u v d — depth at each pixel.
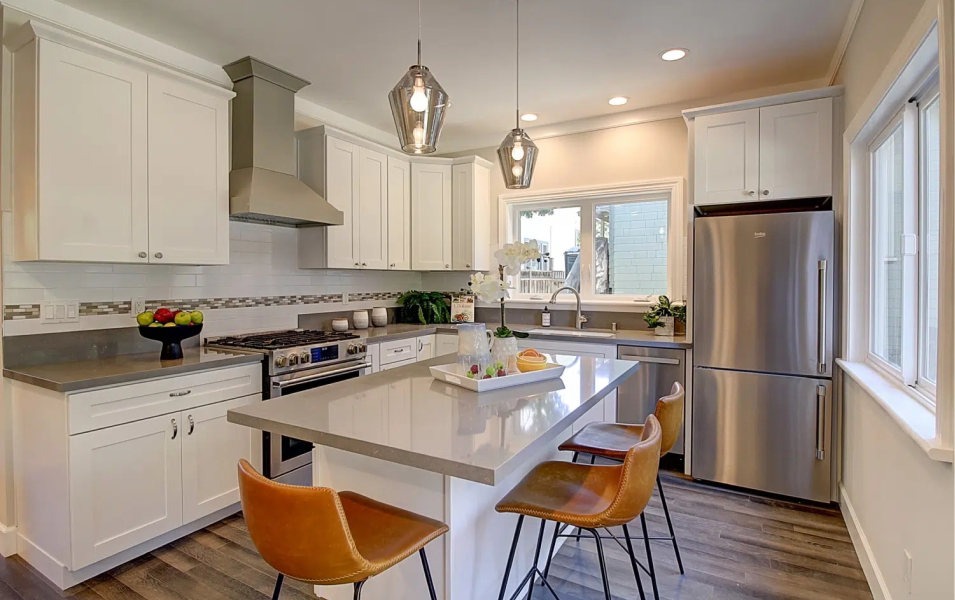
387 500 1.72
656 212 4.15
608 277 4.36
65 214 2.29
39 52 2.21
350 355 3.41
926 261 1.90
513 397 1.86
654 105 3.94
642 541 2.52
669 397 1.96
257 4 2.48
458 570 1.64
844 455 2.82
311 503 1.15
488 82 3.47
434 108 1.88
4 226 2.36
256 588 2.16
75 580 2.18
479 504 1.76
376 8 2.52
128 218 2.52
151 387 2.38
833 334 2.90
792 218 2.95
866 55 2.36
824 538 2.56
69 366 2.46
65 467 2.12
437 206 4.61
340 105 3.92
